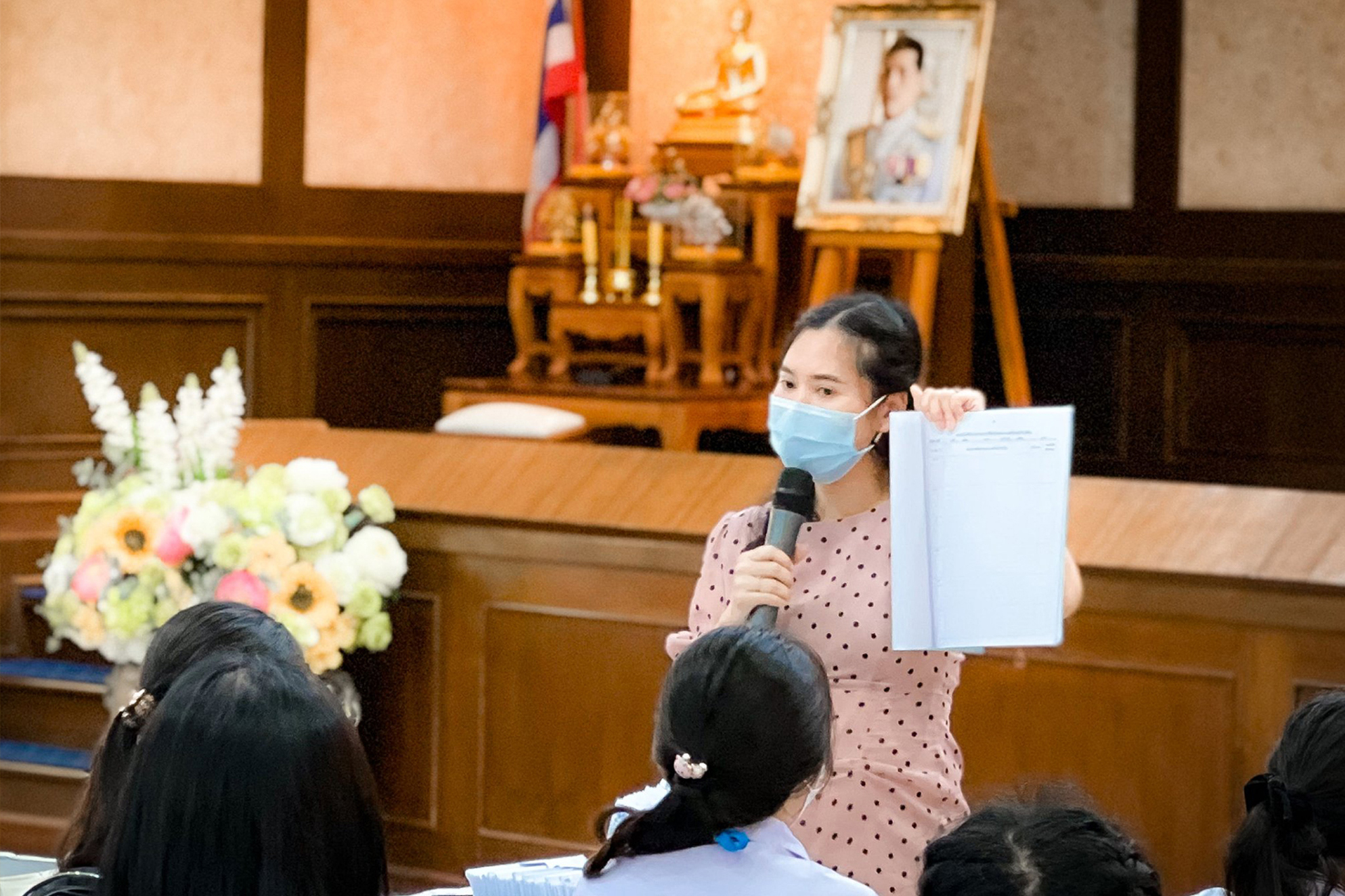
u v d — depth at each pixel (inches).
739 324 390.6
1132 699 221.1
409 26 415.2
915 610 147.0
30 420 375.2
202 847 111.4
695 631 162.4
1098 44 410.0
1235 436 401.1
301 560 258.7
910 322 158.9
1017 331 358.0
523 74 429.1
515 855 258.2
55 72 381.4
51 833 309.7
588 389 364.8
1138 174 406.3
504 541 257.0
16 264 373.7
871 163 337.4
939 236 332.5
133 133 388.5
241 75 398.0
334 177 409.4
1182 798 219.3
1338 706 129.7
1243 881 127.0
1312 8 391.5
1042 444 146.9
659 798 134.6
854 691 154.5
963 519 147.0
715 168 393.1
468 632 261.0
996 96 420.5
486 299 428.8
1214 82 400.8
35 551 366.0
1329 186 393.1
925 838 151.6
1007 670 226.5
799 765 121.5
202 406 285.6
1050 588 146.5
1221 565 215.9
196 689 114.5
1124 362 410.0
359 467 274.5
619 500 251.6
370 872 116.0
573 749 253.8
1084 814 110.9
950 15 337.1
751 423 372.8
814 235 341.4
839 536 157.8
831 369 155.8
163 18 390.0
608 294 392.8
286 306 403.5
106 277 382.9
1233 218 398.3
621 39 426.3
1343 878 130.7
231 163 398.3
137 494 262.7
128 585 258.2
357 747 116.9
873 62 340.8
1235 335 399.9
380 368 417.4
